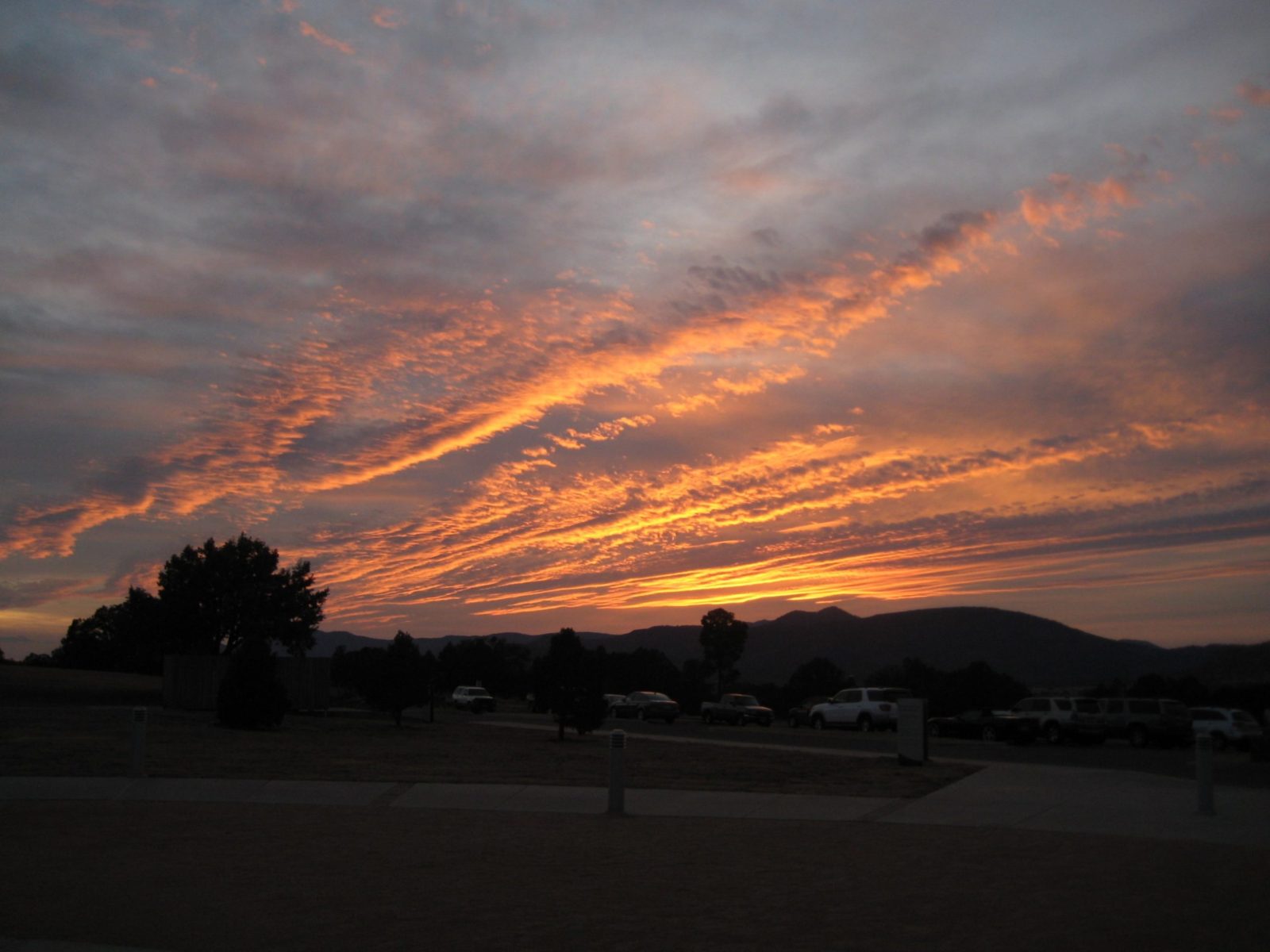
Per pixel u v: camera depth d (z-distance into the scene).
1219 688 64.69
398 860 11.88
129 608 53.78
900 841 13.48
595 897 10.02
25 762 20.95
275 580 53.81
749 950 8.20
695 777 21.36
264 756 23.67
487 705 60.44
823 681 91.50
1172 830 14.42
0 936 8.61
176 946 8.35
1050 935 8.60
